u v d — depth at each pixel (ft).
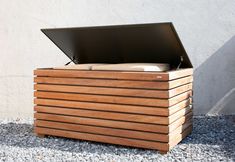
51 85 10.36
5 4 14.78
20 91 14.82
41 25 14.64
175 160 8.49
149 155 8.87
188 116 10.73
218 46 13.67
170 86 8.78
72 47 11.51
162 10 13.88
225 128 11.80
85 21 14.43
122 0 14.12
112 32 9.91
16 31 14.79
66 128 10.25
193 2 13.69
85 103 9.86
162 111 8.77
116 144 9.86
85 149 9.55
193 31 13.75
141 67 9.29
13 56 14.79
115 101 9.38
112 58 11.53
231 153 9.00
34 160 8.68
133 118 9.18
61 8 14.55
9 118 14.73
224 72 13.71
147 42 9.93
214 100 13.84
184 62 10.53
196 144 9.86
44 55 14.67
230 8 13.51
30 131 11.92
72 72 9.96
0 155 9.14
